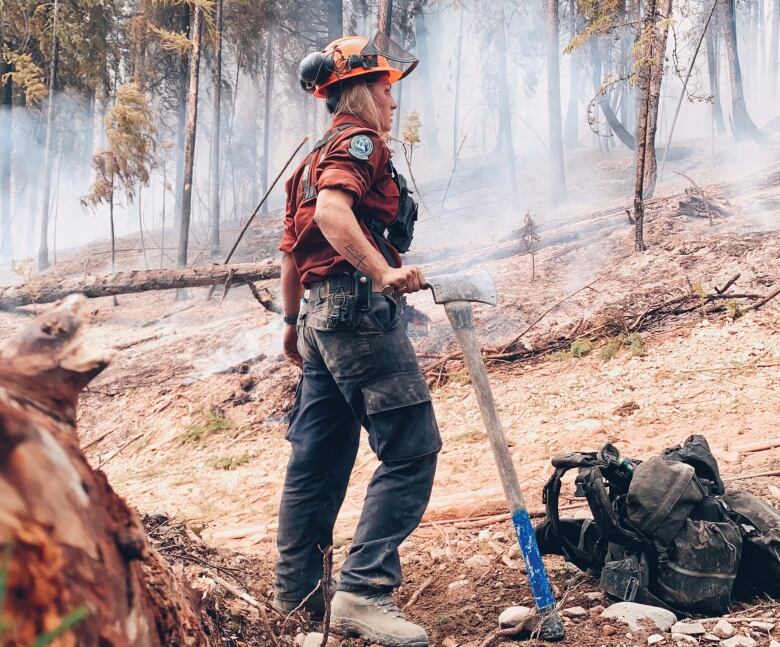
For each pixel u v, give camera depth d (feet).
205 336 28.71
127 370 26.99
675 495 7.68
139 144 42.09
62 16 58.70
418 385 7.45
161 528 9.04
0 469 2.07
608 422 16.71
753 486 11.33
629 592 7.65
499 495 12.71
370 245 7.11
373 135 7.44
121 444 22.79
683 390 17.61
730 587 7.48
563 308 23.47
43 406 2.59
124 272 34.12
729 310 20.77
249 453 20.08
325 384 7.97
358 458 17.20
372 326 7.30
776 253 22.89
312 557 8.09
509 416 18.29
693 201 27.96
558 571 8.94
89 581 2.17
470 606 8.29
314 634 7.37
